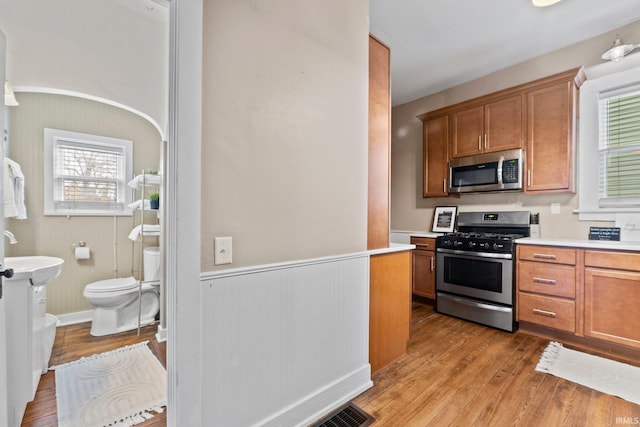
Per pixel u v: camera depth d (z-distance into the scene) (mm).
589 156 2781
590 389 1837
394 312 2207
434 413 1634
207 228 1196
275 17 1427
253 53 1342
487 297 2889
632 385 1874
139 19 1780
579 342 2451
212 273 1198
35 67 1893
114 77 2141
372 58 2057
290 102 1490
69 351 2328
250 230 1337
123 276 3152
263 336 1378
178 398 1104
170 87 1110
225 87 1245
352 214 1846
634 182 2594
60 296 2812
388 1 2318
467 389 1854
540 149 2861
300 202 1540
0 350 1154
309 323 1578
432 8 2406
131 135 3201
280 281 1442
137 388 1848
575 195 2855
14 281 1508
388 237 2197
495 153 3123
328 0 1688
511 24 2605
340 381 1731
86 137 2932
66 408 1653
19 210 2186
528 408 1667
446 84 3758
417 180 4164
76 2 1683
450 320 3076
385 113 2164
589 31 2711
